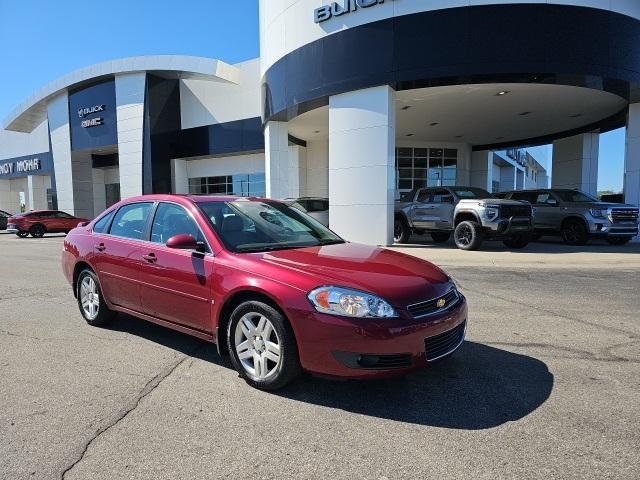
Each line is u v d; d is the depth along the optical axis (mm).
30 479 2713
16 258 14055
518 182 49250
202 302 4312
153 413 3523
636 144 17297
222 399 3758
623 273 9914
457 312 3943
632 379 4109
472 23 13453
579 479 2680
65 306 7078
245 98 28406
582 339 5254
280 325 3709
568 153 23469
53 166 36500
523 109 18531
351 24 14867
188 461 2895
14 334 5547
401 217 16453
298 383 4051
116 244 5363
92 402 3713
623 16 14141
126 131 30469
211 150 29875
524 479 2682
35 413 3527
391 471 2775
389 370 3475
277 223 5082
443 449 3008
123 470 2805
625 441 3080
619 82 14508
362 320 3432
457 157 27641
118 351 4922
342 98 15344
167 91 30656
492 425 3314
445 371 4316
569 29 13469
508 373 4266
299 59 16453
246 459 2916
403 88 14953
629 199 17516
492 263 11414
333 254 4328
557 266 10930
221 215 4770
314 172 27391
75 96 33656
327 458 2918
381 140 14648
